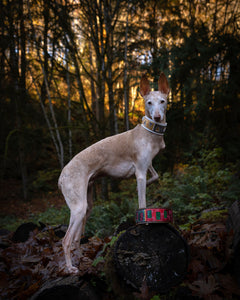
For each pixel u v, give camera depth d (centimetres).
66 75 746
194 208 443
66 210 646
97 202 675
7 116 954
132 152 276
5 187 1050
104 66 712
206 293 184
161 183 579
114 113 733
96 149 278
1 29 756
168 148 587
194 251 228
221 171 538
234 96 546
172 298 188
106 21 712
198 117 566
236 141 579
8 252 302
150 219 198
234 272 204
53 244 317
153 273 191
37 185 1005
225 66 571
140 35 738
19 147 951
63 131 777
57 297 198
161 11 760
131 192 723
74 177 263
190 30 668
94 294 193
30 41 692
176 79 530
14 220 769
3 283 241
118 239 199
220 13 796
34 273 246
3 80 861
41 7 684
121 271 188
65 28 653
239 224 219
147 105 268
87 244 301
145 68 561
